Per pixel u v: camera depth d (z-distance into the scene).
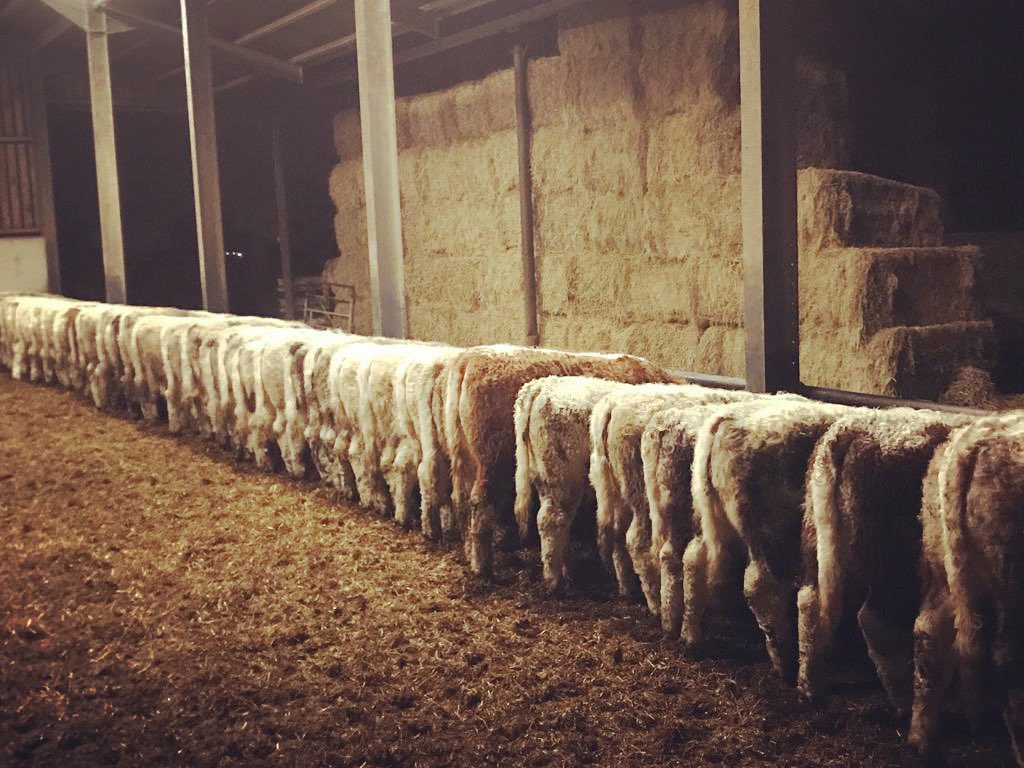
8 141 14.89
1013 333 7.89
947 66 9.16
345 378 5.46
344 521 5.36
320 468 5.95
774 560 3.25
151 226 18.75
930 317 6.79
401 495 5.12
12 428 8.38
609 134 8.42
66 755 3.10
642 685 3.37
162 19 12.34
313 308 14.43
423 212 10.84
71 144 18.38
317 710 3.32
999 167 9.00
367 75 7.31
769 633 3.29
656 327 8.20
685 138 7.71
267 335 6.59
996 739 2.86
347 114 12.18
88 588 4.58
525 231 9.39
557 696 3.33
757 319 4.89
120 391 8.99
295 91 13.80
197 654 3.81
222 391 6.91
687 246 7.84
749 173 4.81
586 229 8.83
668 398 3.78
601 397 3.99
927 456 2.89
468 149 10.08
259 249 17.81
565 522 4.13
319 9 10.71
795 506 3.21
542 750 2.99
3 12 13.22
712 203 7.58
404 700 3.34
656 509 3.60
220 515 5.59
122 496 6.09
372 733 3.14
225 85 14.73
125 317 8.56
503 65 11.59
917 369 6.42
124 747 3.12
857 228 6.82
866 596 3.11
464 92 10.02
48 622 4.19
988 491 2.59
